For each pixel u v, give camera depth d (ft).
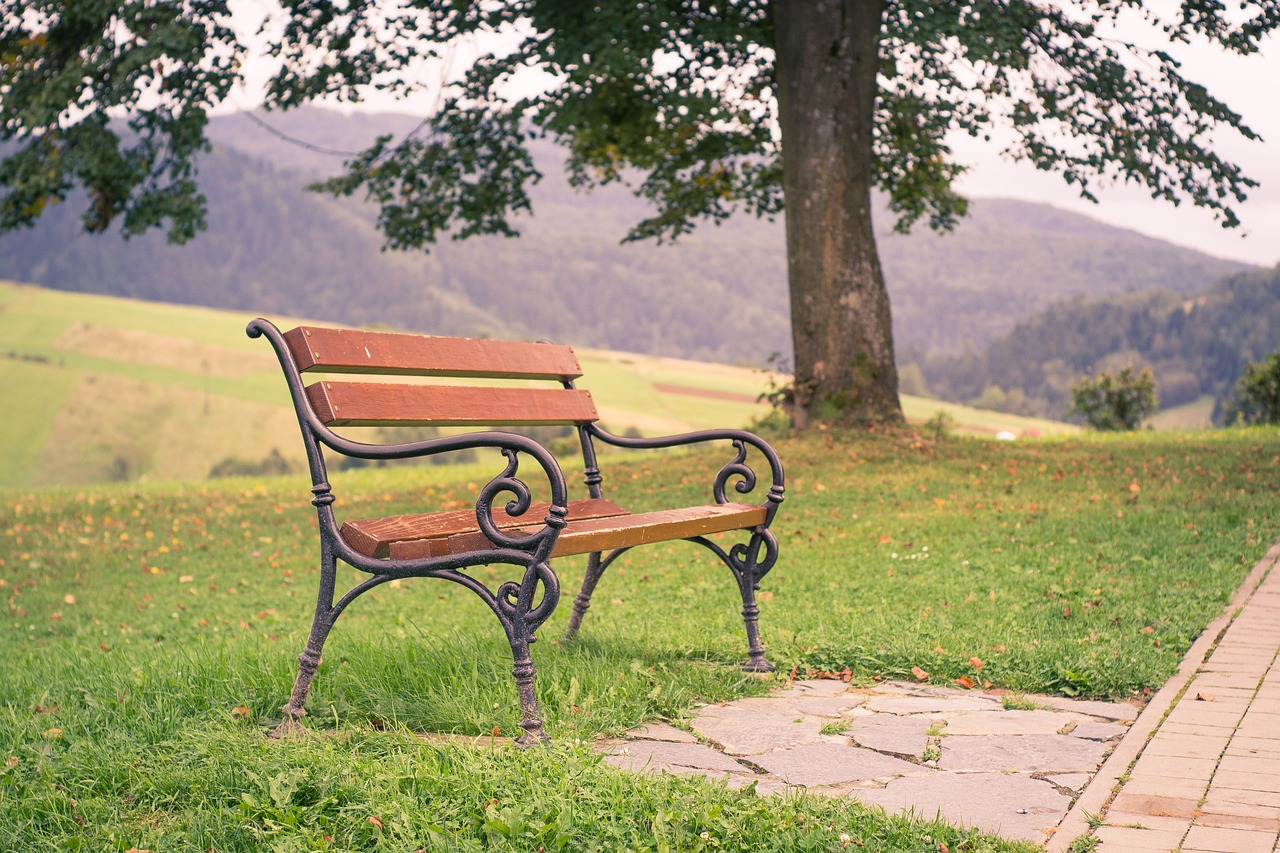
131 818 8.64
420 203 52.29
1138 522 24.44
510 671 12.15
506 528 11.48
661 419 347.36
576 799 8.23
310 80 45.60
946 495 30.99
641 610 18.97
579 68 38.63
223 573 29.43
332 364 11.12
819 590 19.58
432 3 42.57
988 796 8.87
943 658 13.62
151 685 12.19
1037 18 40.98
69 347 442.50
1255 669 12.78
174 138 43.29
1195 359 522.47
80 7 39.29
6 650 20.70
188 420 383.86
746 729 10.98
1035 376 549.54
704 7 42.91
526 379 14.28
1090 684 12.46
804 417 41.24
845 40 39.93
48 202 43.78
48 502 43.75
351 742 10.02
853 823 7.91
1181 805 8.46
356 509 37.93
